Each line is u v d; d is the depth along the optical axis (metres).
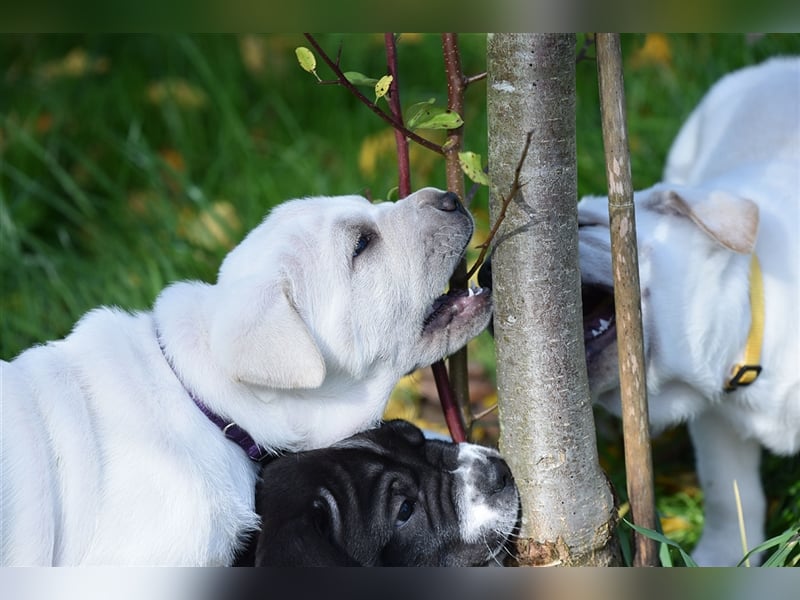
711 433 1.79
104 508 1.54
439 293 1.60
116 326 1.62
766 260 1.72
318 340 1.58
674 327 1.69
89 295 2.03
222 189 2.26
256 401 1.59
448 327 1.61
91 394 1.58
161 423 1.57
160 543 1.53
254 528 1.56
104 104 2.39
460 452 1.59
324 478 1.57
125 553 1.53
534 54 1.49
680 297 1.69
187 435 1.57
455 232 1.60
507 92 1.50
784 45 2.23
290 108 2.42
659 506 1.87
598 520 1.56
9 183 2.24
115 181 2.29
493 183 1.52
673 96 2.27
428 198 1.61
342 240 1.59
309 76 2.46
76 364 1.60
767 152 1.87
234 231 2.14
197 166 2.31
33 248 2.16
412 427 1.61
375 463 1.58
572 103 1.50
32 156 2.28
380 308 1.59
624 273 1.53
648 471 1.57
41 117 2.35
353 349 1.59
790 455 1.83
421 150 2.27
